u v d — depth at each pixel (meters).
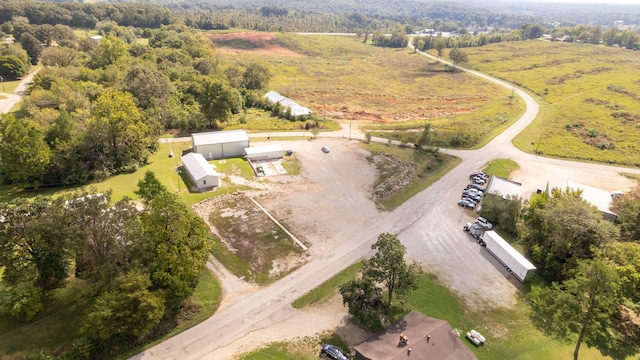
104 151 83.12
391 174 91.88
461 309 54.53
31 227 46.00
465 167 98.94
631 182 94.94
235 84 151.25
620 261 54.78
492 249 66.25
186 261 49.81
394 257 49.09
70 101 100.25
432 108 152.75
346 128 122.12
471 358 43.50
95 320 42.03
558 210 62.75
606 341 51.12
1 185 75.50
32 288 46.22
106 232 46.50
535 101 162.00
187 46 190.12
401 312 52.91
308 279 58.06
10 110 107.12
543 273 62.22
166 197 51.12
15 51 142.12
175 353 45.41
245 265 60.16
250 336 48.31
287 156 98.94
